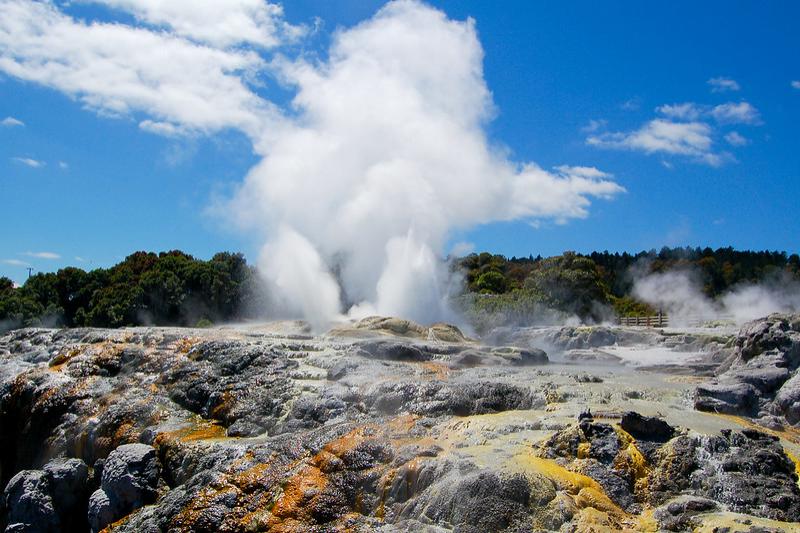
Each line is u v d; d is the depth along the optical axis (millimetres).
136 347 17562
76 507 13094
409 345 15883
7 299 36219
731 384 11516
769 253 66875
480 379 13172
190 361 16078
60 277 39812
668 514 8141
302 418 12383
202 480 10516
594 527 7738
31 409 16203
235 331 19641
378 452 9898
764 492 8367
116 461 12141
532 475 8469
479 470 8734
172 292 36438
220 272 38000
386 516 9055
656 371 16203
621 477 8844
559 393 11977
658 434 9609
